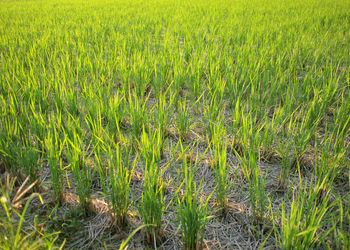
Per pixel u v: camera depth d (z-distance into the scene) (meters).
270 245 2.01
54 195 2.36
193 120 3.60
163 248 2.00
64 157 2.88
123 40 6.07
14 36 6.95
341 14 9.51
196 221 1.83
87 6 14.62
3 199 1.60
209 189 2.52
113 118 2.99
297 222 1.70
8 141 2.48
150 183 1.97
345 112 3.04
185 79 4.39
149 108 3.78
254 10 11.24
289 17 9.33
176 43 5.71
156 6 13.99
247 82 4.09
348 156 2.74
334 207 2.28
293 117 3.47
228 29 7.31
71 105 3.36
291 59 4.75
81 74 4.38
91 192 2.41
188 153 2.96
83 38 6.36
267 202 2.38
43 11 12.84
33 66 4.55
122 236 2.09
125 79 4.03
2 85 3.73
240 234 2.12
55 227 2.13
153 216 1.94
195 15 10.22
